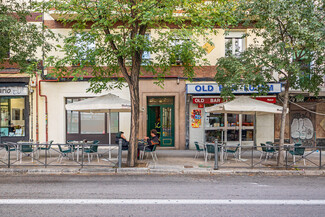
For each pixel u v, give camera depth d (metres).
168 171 8.06
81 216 4.37
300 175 7.82
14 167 8.24
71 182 6.78
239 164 8.95
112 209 4.72
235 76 8.51
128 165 8.48
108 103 8.84
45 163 8.38
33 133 12.80
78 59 7.88
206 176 7.62
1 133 12.98
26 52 9.59
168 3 7.58
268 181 7.00
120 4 7.84
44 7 8.09
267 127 12.86
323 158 10.27
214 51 12.82
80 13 8.02
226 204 5.04
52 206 4.86
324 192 5.91
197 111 12.85
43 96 12.72
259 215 4.46
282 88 12.27
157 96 13.24
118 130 13.16
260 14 8.48
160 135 13.28
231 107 8.79
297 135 13.01
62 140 12.82
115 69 10.07
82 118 13.14
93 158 10.04
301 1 8.06
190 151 12.20
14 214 4.44
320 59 8.27
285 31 8.53
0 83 12.66
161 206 4.90
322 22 7.95
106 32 8.35
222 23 8.82
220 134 12.97
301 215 4.48
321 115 12.95
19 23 9.19
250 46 10.23
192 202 5.15
